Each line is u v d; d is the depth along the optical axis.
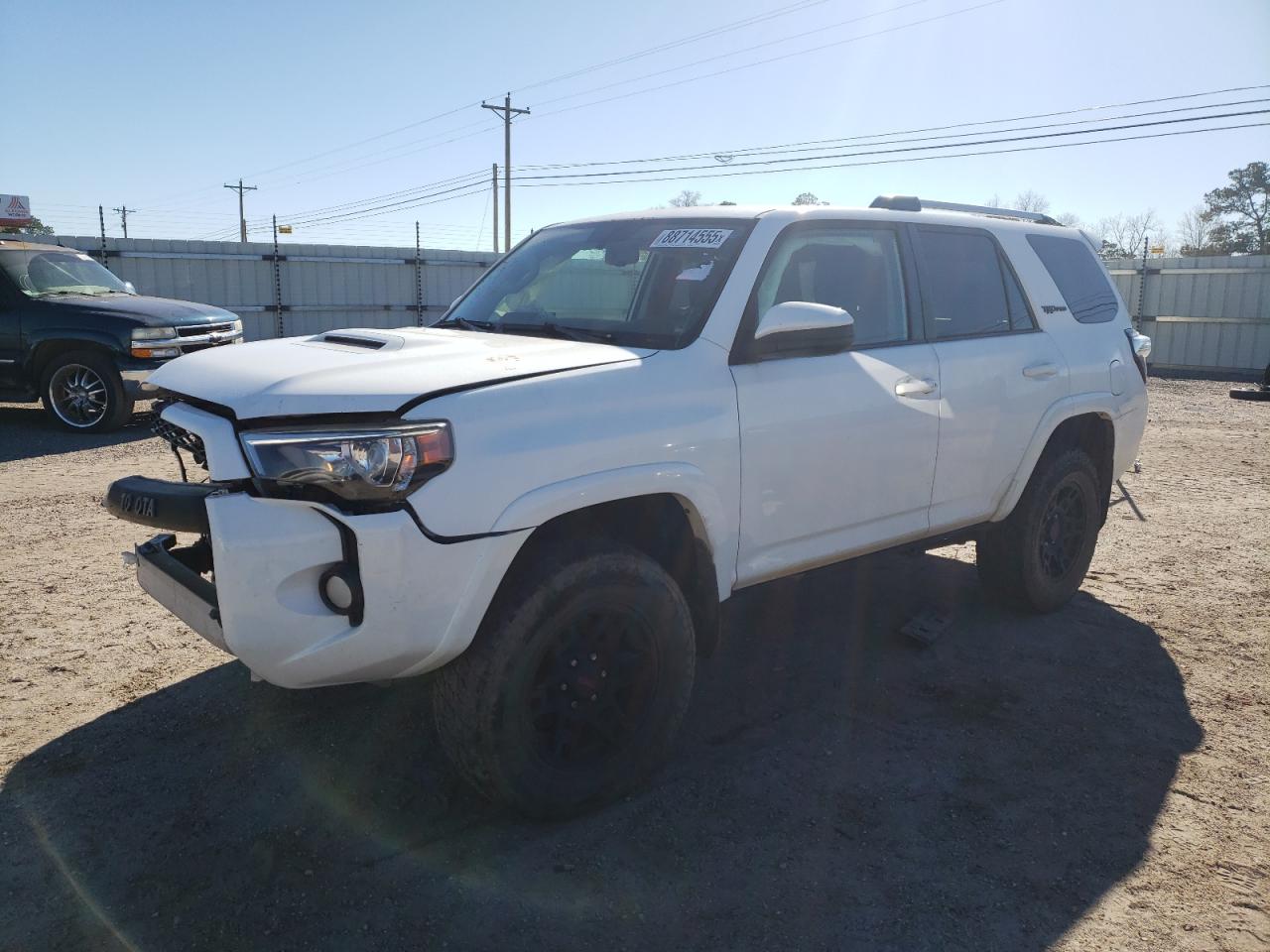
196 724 3.62
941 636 4.58
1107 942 2.53
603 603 2.94
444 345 3.20
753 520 3.40
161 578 3.07
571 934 2.54
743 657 4.36
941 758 3.49
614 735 3.10
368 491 2.54
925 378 3.97
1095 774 3.39
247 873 2.76
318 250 19.53
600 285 3.76
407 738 3.54
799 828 3.03
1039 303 4.70
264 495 2.57
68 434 10.31
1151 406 14.08
